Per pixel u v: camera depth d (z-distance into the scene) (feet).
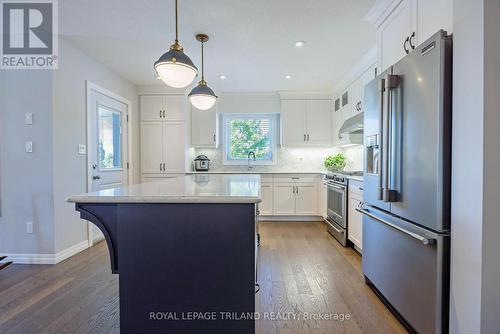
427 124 4.81
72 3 7.19
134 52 10.40
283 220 15.80
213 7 7.38
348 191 10.79
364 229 7.72
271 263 9.16
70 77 9.72
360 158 14.16
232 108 16.48
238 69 12.26
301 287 7.42
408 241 5.43
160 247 4.34
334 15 7.77
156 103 14.98
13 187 9.08
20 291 7.17
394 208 5.84
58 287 7.39
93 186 11.05
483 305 3.99
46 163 8.98
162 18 7.96
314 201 15.34
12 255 9.13
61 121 9.32
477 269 4.05
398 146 5.62
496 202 3.94
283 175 15.37
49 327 5.63
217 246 4.31
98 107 11.43
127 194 4.40
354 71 12.10
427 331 4.88
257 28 8.53
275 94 16.39
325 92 15.92
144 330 4.38
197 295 4.34
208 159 16.60
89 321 5.83
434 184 4.65
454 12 4.40
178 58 6.16
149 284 4.36
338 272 8.43
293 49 10.12
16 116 8.99
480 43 3.94
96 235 11.27
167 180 7.36
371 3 7.16
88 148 10.66
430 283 4.79
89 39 9.31
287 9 7.47
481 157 3.96
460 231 4.33
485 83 3.91
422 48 4.92
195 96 8.64
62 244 9.39
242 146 17.51
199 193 4.49
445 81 4.52
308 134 16.02
